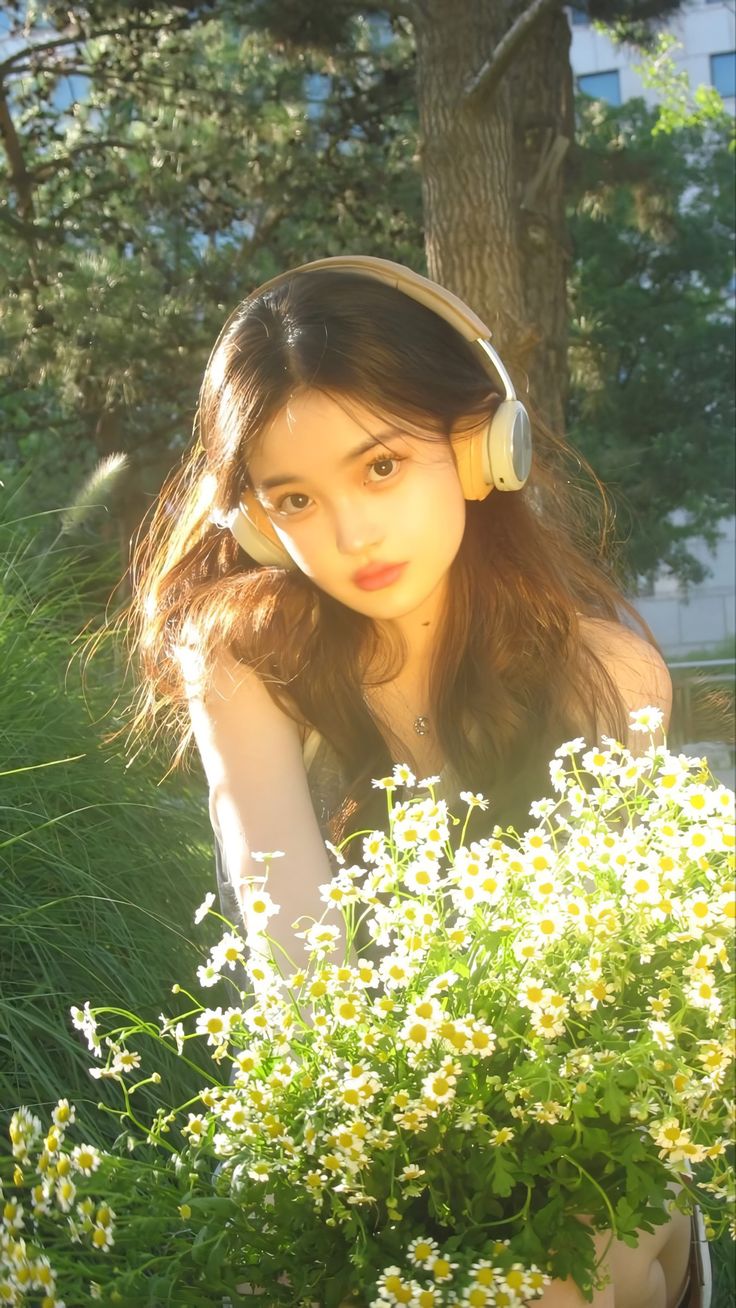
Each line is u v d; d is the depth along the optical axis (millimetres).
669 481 15164
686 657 15383
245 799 1438
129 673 2822
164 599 1630
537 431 1817
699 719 6918
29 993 1927
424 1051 988
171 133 12727
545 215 8172
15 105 13484
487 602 1524
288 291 1376
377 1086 971
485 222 6461
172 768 1730
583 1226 1026
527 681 1532
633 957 1060
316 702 1502
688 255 16281
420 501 1335
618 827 1340
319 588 1506
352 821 1526
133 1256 1071
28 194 12898
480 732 1527
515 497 1548
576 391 15234
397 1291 937
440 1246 989
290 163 12773
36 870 2137
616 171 13047
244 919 1385
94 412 12141
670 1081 977
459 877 1074
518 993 1016
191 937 2318
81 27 12391
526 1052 1018
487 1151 1001
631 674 1608
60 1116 1065
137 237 12781
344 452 1298
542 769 1525
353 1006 1008
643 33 10039
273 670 1497
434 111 6469
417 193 12750
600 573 1753
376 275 1415
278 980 1085
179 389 11852
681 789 1067
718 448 15477
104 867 2262
